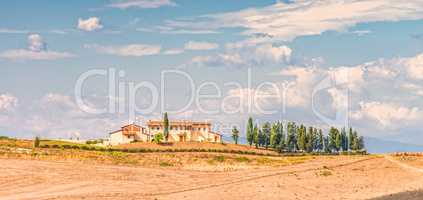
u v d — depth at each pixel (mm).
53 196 86062
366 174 122062
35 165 115188
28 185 95875
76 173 108625
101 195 87312
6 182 97562
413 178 118000
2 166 111562
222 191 92938
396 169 131250
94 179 103125
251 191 93562
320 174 117938
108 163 131250
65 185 96562
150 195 88375
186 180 106250
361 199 89125
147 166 130625
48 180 100562
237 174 117375
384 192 96938
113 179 104125
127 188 95000
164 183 101750
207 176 113125
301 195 93438
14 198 84500
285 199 88938
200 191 92812
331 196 93438
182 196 87875
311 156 188250
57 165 117750
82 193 89125
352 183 109188
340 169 129500
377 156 164375
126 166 126188
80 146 181375
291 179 109688
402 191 96875
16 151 147250
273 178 109938
